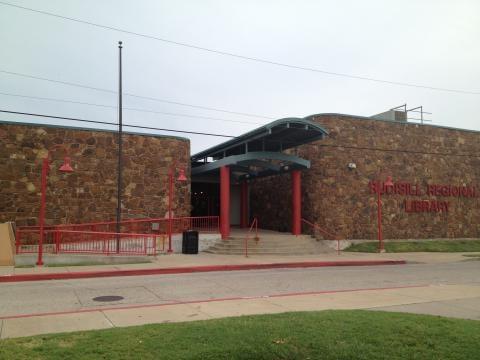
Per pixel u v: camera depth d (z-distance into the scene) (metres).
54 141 20.33
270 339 5.95
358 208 25.36
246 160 21.94
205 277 14.37
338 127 25.25
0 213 19.14
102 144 21.30
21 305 9.51
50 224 19.89
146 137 22.33
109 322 7.56
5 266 15.72
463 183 29.70
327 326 6.73
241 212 30.58
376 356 5.47
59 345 5.65
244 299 10.00
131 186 21.69
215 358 5.22
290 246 22.17
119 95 19.44
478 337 6.32
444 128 29.19
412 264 19.77
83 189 20.70
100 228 20.80
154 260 17.89
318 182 24.41
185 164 23.20
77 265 16.22
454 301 10.06
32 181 19.78
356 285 12.94
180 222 22.61
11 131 19.61
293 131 21.77
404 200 27.11
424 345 5.98
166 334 6.18
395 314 7.90
